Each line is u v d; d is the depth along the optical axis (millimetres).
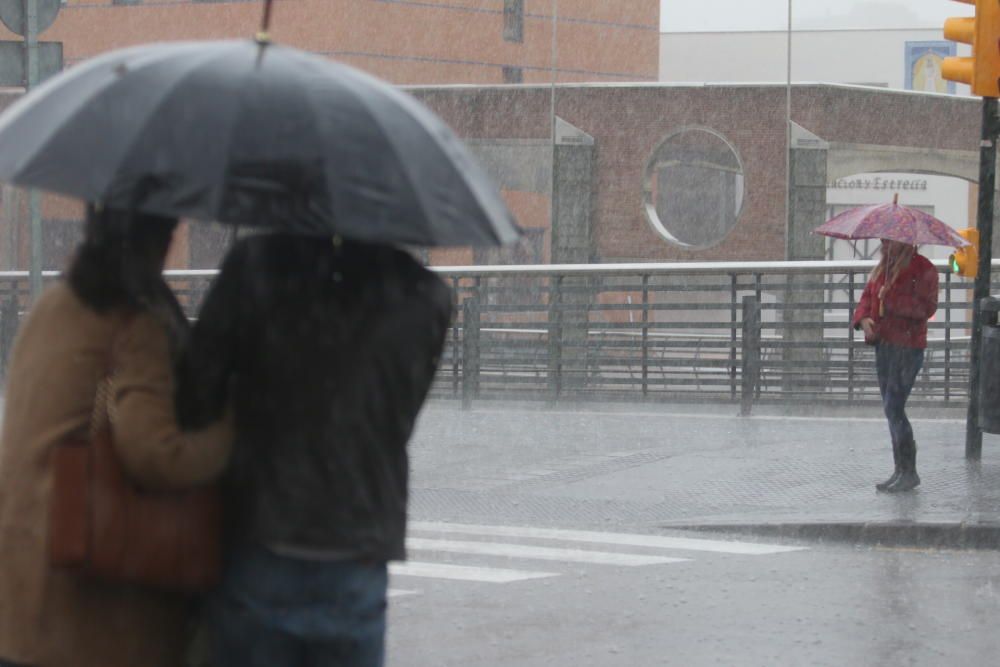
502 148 49938
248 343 3900
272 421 3865
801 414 20188
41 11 15938
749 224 47375
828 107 47125
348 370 3854
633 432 17766
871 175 68812
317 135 3846
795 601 9422
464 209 4047
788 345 20234
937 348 20250
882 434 17031
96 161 3783
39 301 4059
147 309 4008
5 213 49531
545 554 11070
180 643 4121
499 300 29453
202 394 3896
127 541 3865
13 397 4012
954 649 8211
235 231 4238
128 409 3850
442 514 12750
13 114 4059
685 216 65750
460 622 8844
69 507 3832
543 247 60344
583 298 21609
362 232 3793
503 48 67938
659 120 47906
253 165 3777
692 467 14797
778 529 11797
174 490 3912
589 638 8453
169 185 3746
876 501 12555
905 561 10812
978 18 14039
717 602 9398
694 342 21141
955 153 49656
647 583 10000
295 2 62531
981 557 11023
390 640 8383
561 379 21656
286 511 3848
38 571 3920
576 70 71312
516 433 17812
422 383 3996
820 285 20391
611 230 48438
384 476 3922
